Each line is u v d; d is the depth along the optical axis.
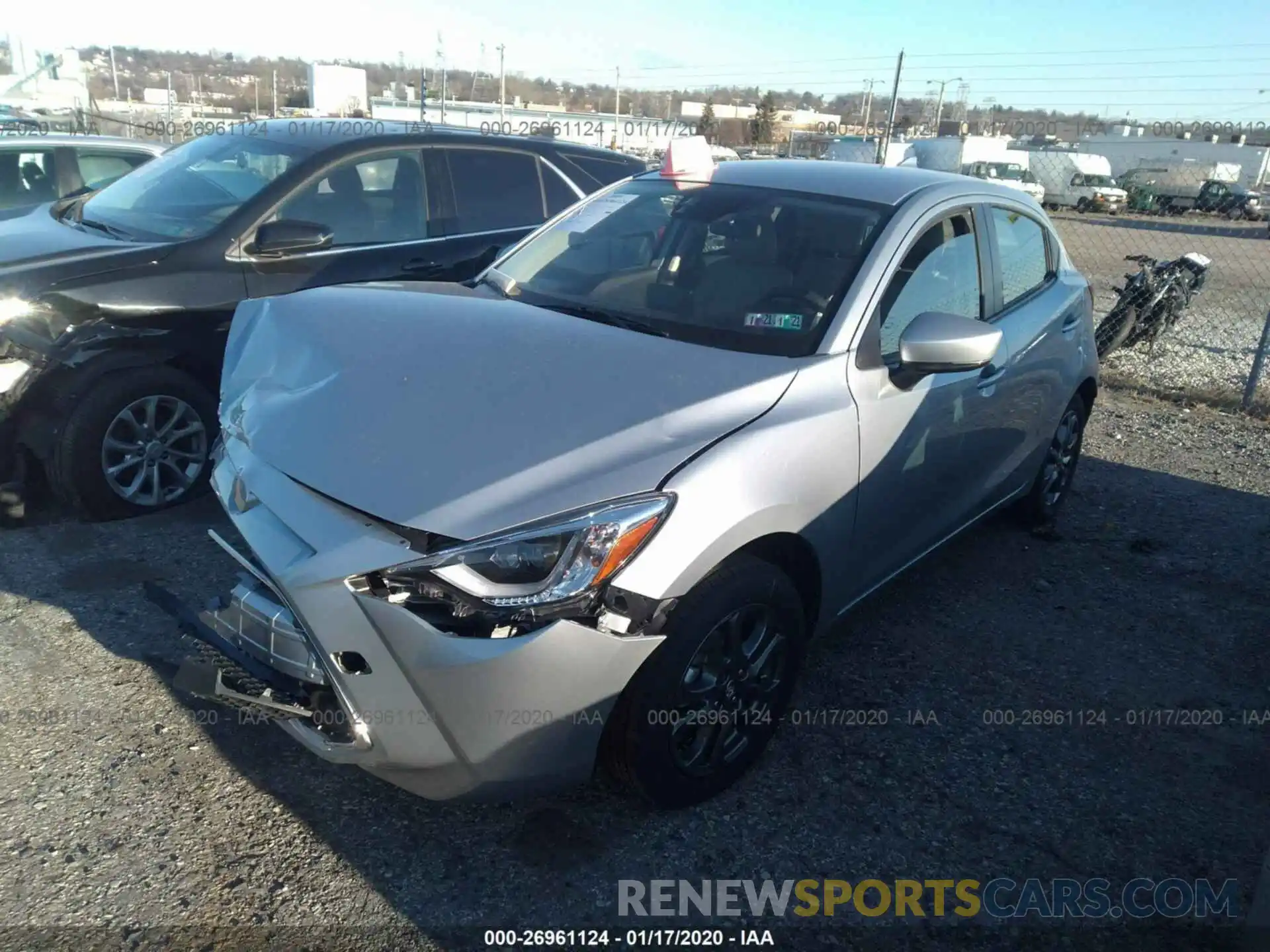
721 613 2.66
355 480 2.51
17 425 4.28
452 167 5.45
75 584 3.96
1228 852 2.87
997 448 4.05
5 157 7.83
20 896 2.48
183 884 2.55
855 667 3.70
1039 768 3.19
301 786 2.92
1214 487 5.83
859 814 2.93
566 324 3.22
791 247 3.47
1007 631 4.04
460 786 2.50
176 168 5.38
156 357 4.51
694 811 2.90
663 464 2.55
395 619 2.35
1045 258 4.66
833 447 2.94
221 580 4.04
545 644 2.35
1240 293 15.09
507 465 2.48
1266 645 4.03
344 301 3.45
